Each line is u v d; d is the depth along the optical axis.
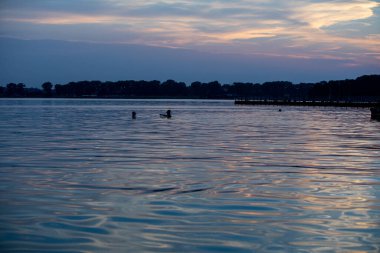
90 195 17.14
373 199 16.75
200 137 42.66
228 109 144.25
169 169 23.38
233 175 21.70
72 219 13.89
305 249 11.40
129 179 20.48
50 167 23.86
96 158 27.44
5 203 15.84
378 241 12.01
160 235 12.40
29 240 11.98
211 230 12.87
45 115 92.94
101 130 51.41
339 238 12.23
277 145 35.62
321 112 119.19
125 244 11.70
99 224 13.38
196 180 20.33
